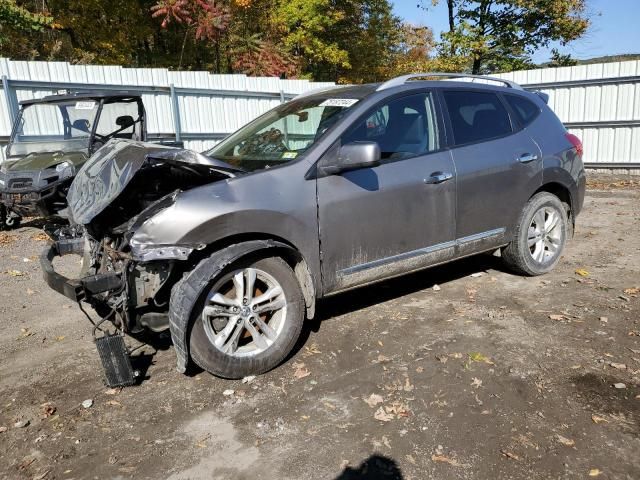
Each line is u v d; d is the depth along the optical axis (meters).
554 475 2.52
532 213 5.07
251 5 20.62
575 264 5.76
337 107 4.22
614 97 13.96
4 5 13.89
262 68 20.36
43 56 18.48
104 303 3.65
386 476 2.56
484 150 4.67
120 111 8.64
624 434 2.80
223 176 3.65
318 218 3.74
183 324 3.24
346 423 3.00
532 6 21.69
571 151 5.36
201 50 22.16
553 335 4.00
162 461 2.76
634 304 4.54
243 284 3.48
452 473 2.56
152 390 3.46
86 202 3.73
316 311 4.63
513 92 5.20
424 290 5.06
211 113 13.79
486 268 5.66
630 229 7.38
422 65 23.64
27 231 8.64
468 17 23.36
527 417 2.98
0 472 2.73
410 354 3.78
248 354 3.51
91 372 3.78
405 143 4.27
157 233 3.25
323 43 22.97
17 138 8.86
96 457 2.81
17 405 3.38
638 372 3.41
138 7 19.45
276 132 4.43
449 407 3.11
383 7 25.77
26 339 4.42
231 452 2.80
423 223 4.29
